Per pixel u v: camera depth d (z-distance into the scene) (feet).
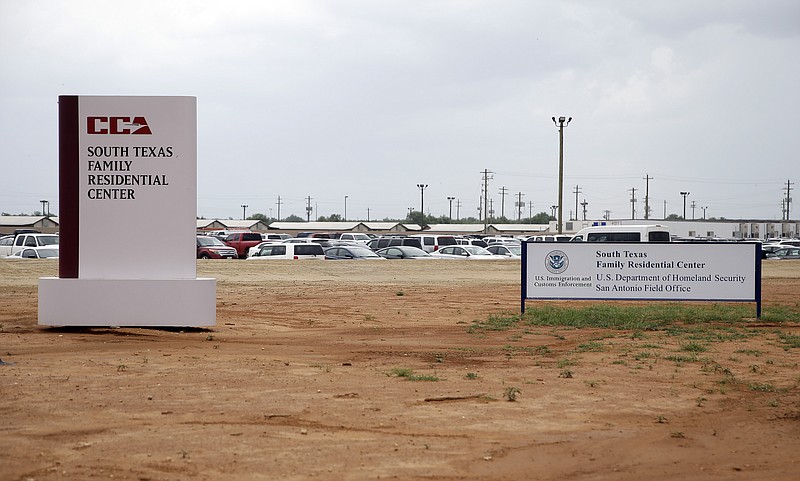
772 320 66.33
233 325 62.90
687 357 46.75
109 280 56.54
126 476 23.30
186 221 56.90
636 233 148.25
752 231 301.43
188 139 56.54
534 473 24.67
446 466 25.03
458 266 130.72
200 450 26.03
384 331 60.59
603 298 68.03
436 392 36.01
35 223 309.63
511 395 34.86
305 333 59.21
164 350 48.96
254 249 145.38
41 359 44.55
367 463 25.05
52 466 24.16
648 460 26.25
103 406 32.14
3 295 84.53
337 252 140.87
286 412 31.58
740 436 29.37
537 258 68.85
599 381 39.27
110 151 56.44
